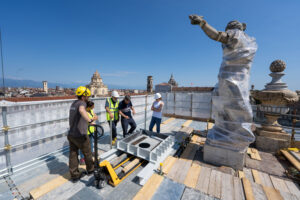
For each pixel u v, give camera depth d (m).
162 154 3.42
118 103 4.36
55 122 3.54
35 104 3.10
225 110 3.36
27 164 3.00
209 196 2.28
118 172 2.87
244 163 3.45
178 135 4.91
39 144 3.25
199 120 8.18
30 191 2.25
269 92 3.98
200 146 4.34
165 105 9.35
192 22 2.96
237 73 3.12
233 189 2.42
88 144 2.58
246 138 3.10
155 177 2.62
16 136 2.84
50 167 3.03
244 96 3.13
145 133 4.36
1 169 2.67
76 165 2.54
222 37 3.00
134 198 2.16
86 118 2.27
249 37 3.13
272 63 4.12
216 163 3.37
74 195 2.26
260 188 2.41
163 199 2.18
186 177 2.71
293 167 3.17
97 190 2.38
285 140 3.87
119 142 3.52
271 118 4.24
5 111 2.65
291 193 2.47
